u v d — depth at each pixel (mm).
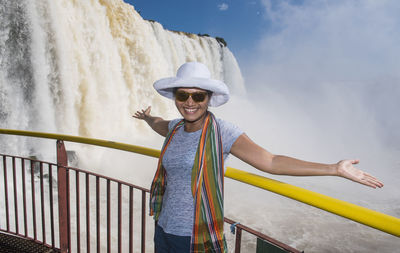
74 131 14688
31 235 6488
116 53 18172
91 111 15781
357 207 890
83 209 8922
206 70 1175
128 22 19328
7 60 12023
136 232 8047
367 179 876
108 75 17156
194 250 1127
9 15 11883
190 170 1157
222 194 1111
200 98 1131
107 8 17844
